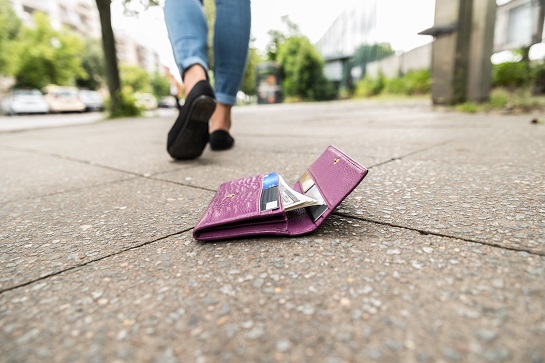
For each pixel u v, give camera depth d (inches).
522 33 225.1
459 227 33.7
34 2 1991.9
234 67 82.6
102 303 24.7
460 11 187.0
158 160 87.0
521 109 164.2
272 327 21.0
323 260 28.7
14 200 56.7
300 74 820.0
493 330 19.5
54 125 309.9
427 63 526.0
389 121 160.2
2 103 689.0
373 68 722.8
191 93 66.9
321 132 128.3
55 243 36.7
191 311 23.1
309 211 36.1
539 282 23.7
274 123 191.8
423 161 66.0
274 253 30.5
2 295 26.6
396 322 20.7
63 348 20.3
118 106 386.0
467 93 197.0
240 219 32.9
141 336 20.9
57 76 1203.9
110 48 372.2
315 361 18.2
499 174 53.1
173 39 69.4
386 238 32.2
